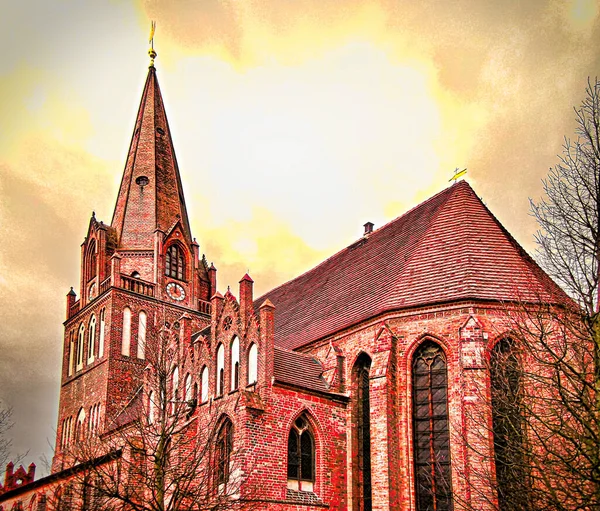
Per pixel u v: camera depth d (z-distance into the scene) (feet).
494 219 142.61
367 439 131.75
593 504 77.46
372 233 177.17
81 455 137.69
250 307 135.23
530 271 130.62
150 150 230.07
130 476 111.24
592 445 79.82
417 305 128.26
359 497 129.39
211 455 120.37
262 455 119.03
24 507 185.98
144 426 121.49
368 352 134.82
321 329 152.46
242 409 120.06
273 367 129.39
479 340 118.01
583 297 87.97
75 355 218.38
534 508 83.66
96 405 198.49
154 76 243.40
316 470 126.93
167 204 225.35
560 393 83.20
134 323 205.26
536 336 93.40
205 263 230.27
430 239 141.79
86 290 220.64
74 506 132.98
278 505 117.91
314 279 187.83
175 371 151.84
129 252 216.54
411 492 118.93
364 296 147.95
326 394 132.05
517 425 105.29
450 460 117.19
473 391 113.91
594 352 84.07
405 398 124.57
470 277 128.26
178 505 100.78
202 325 216.95
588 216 92.32
